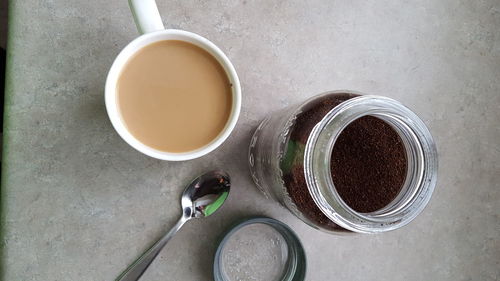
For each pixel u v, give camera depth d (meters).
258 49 0.26
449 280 0.28
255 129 0.26
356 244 0.27
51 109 0.24
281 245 0.27
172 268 0.25
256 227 0.27
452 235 0.29
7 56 0.23
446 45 0.28
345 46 0.27
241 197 0.26
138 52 0.21
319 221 0.20
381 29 0.27
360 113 0.17
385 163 0.20
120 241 0.25
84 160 0.24
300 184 0.20
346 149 0.20
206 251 0.26
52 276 0.24
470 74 0.29
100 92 0.24
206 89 0.22
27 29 0.24
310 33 0.26
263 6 0.26
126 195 0.25
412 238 0.28
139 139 0.21
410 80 0.28
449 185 0.29
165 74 0.21
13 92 0.24
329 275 0.27
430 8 0.28
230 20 0.26
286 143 0.21
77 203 0.24
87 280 0.24
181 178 0.25
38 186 0.24
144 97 0.21
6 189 0.24
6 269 0.24
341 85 0.27
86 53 0.24
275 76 0.26
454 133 0.29
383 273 0.28
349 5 0.27
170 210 0.25
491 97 0.29
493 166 0.29
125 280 0.24
